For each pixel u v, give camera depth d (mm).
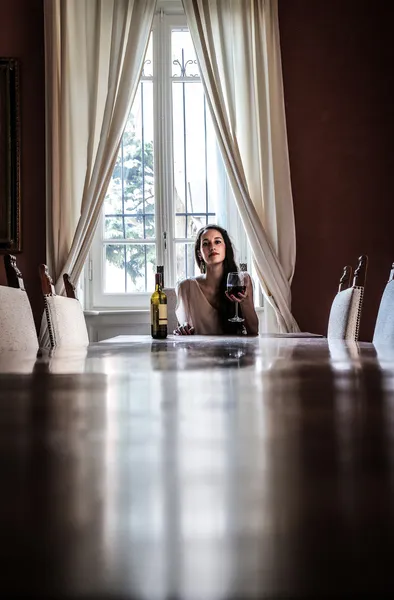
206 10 4117
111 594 141
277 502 212
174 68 4469
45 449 323
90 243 4004
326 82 4332
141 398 549
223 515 197
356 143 4328
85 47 4117
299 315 4266
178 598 138
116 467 275
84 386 663
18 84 4203
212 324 3367
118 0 4078
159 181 4391
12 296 1917
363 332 4270
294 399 529
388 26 4336
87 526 188
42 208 4215
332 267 4293
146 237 4445
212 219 4473
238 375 769
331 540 172
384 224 4305
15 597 141
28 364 999
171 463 282
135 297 4375
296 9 4332
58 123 4086
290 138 4312
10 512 204
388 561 157
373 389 602
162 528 185
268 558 160
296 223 4301
